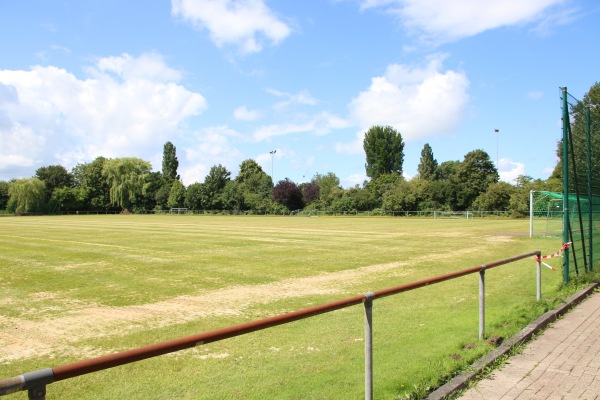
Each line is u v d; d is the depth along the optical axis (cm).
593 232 1254
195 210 9012
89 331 812
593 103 5153
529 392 498
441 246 2334
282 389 526
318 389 521
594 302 938
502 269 1523
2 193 9450
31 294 1136
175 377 577
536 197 4922
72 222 5138
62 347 723
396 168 10194
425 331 760
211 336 309
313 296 1108
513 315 798
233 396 511
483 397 485
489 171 7875
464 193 7438
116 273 1452
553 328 748
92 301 1057
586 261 1168
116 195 9506
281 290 1184
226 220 5922
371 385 434
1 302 1048
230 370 600
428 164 9738
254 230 3603
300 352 673
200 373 590
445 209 7412
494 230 3628
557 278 1315
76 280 1327
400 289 481
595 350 636
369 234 3172
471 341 664
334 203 8150
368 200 7994
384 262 1723
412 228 3934
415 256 1909
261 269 1543
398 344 689
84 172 10231
